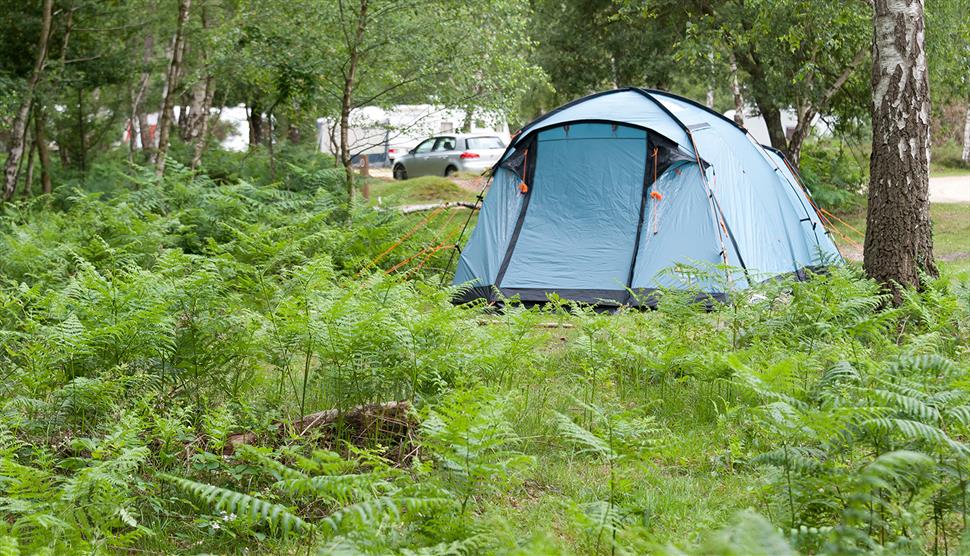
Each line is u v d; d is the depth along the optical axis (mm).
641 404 7457
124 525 4867
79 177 24219
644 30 24375
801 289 8727
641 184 12062
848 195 23141
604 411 6762
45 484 4758
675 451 5473
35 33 21141
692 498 5461
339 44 17031
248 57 17312
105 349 6551
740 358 7449
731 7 19922
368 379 6621
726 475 5902
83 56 23125
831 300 8461
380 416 6281
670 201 11891
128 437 5113
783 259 12578
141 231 12656
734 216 12000
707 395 7484
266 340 6914
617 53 25688
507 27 17797
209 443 5914
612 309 11594
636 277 11750
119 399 6199
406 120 22531
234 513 5035
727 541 2984
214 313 7301
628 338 8539
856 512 3920
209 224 14805
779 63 20859
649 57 24562
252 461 5461
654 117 12391
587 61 26469
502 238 12469
